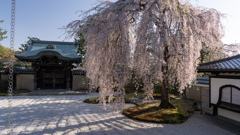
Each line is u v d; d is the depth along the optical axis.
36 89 12.23
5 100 9.02
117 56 4.33
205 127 4.46
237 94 4.46
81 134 3.90
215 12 5.17
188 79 4.79
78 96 10.86
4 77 13.01
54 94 11.28
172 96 10.17
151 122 4.87
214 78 5.41
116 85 4.46
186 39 4.56
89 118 5.35
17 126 4.53
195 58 4.98
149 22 4.33
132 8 4.82
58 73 12.98
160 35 4.47
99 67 4.52
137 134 3.92
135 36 4.49
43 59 12.51
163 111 5.78
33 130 4.20
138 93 11.74
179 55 5.08
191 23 4.82
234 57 5.02
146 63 4.26
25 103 8.16
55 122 4.91
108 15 4.93
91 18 4.95
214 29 5.38
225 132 4.08
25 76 13.30
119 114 5.86
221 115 5.19
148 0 4.93
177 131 4.14
